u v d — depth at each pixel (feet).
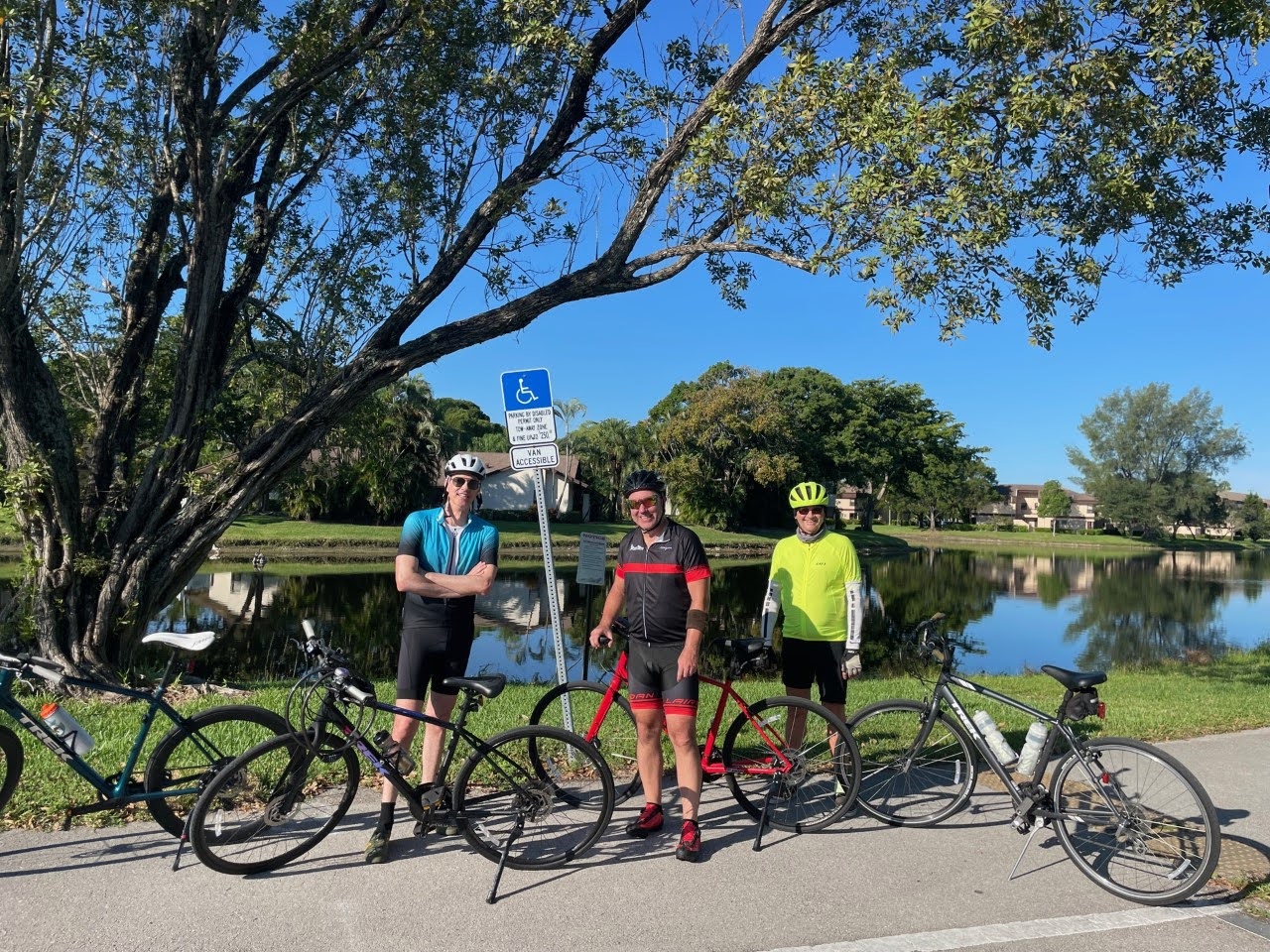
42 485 23.80
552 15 25.55
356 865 13.03
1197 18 20.61
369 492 141.69
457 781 13.29
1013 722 22.65
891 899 12.39
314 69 27.40
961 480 259.39
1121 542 278.26
